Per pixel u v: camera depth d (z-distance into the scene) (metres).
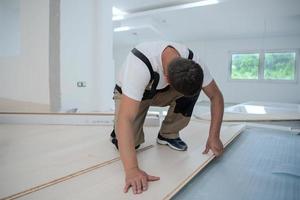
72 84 3.51
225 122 2.48
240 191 1.05
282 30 7.14
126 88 1.04
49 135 1.94
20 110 3.07
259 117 2.74
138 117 1.38
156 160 1.35
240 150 1.63
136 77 1.04
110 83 3.83
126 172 1.01
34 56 3.47
